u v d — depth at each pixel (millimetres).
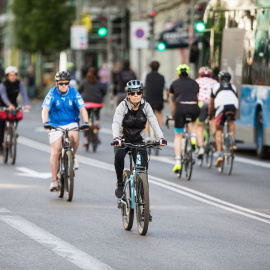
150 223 26172
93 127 51125
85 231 24422
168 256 20969
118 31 137750
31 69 127188
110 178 38062
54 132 31125
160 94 48469
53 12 123688
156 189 34531
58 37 124125
